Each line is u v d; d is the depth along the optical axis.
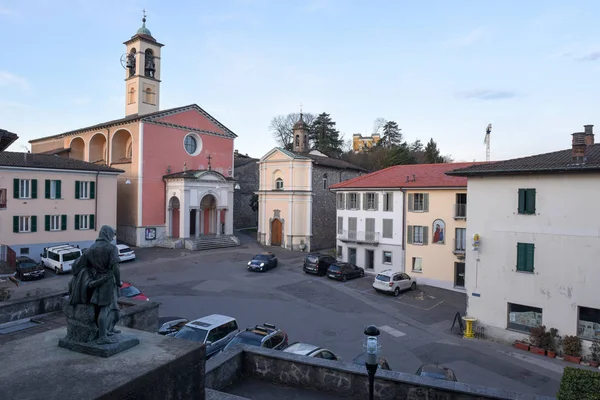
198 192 43.53
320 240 47.16
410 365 16.77
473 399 7.70
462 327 21.70
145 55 46.66
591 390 8.00
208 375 8.39
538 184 19.05
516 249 19.59
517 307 19.72
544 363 17.25
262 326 15.08
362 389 8.41
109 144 44.72
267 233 47.66
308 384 8.90
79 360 5.05
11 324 11.65
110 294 5.40
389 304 26.20
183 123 45.47
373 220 34.75
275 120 80.31
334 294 28.03
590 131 21.80
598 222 17.55
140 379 4.66
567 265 18.23
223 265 35.91
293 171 45.62
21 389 4.27
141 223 41.69
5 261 30.83
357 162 76.88
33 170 32.56
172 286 28.45
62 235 34.25
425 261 31.55
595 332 17.58
